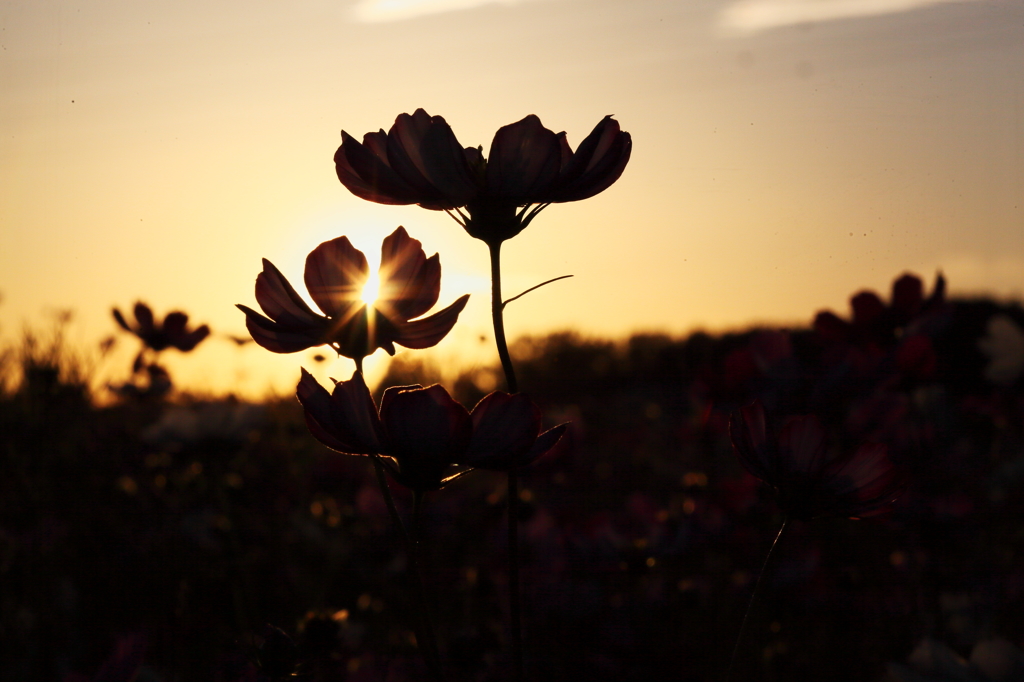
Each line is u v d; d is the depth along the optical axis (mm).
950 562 742
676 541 740
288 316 466
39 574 798
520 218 446
